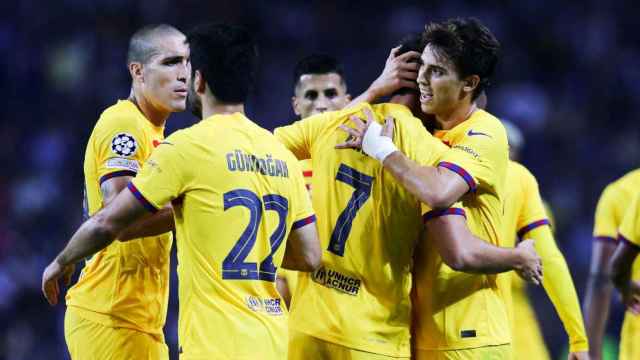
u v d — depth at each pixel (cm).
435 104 1881
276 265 1764
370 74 7150
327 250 1889
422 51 1919
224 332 1673
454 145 1886
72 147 6206
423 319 1938
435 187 1773
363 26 7456
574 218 6200
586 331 2478
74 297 2083
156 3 7175
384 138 1823
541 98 7006
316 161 1927
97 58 6800
